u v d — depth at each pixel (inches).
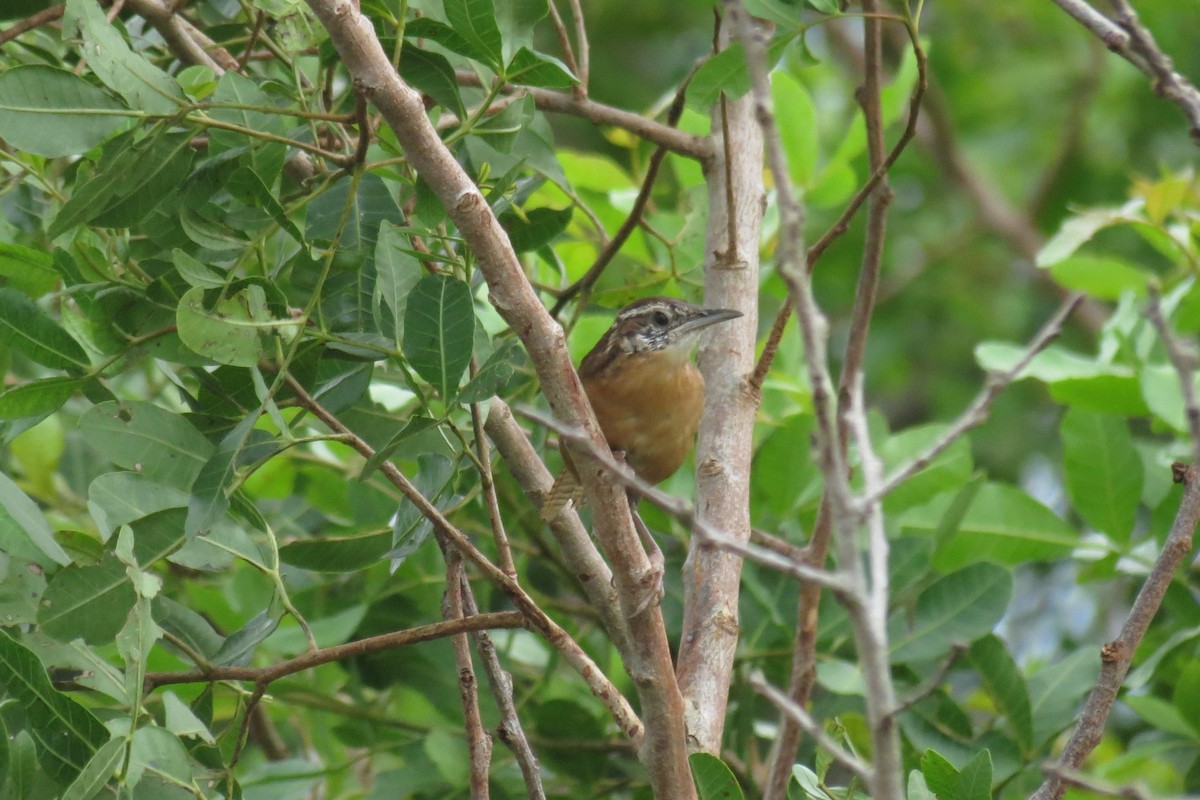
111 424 315.0
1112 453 439.8
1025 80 807.1
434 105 375.6
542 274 484.1
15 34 349.7
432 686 452.4
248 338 301.3
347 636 438.0
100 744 288.7
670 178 607.2
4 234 384.2
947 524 350.0
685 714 301.4
